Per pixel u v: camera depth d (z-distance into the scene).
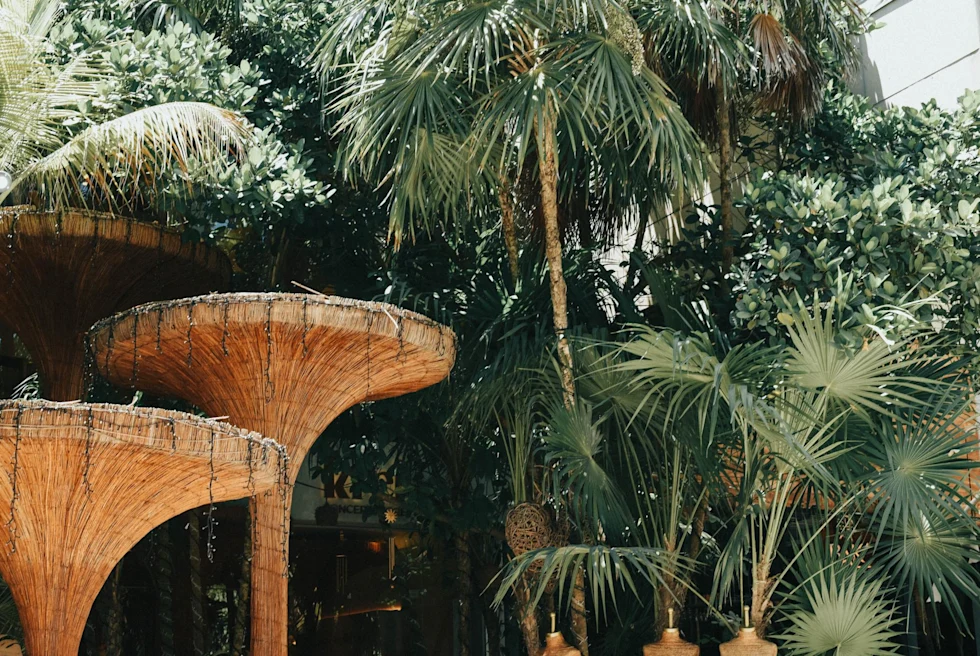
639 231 8.27
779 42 7.54
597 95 6.45
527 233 8.06
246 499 8.29
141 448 4.09
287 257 8.32
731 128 8.58
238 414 5.86
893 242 6.73
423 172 6.94
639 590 7.70
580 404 6.44
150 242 6.85
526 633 6.65
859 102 8.81
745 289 6.72
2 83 6.08
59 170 6.22
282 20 8.42
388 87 6.66
